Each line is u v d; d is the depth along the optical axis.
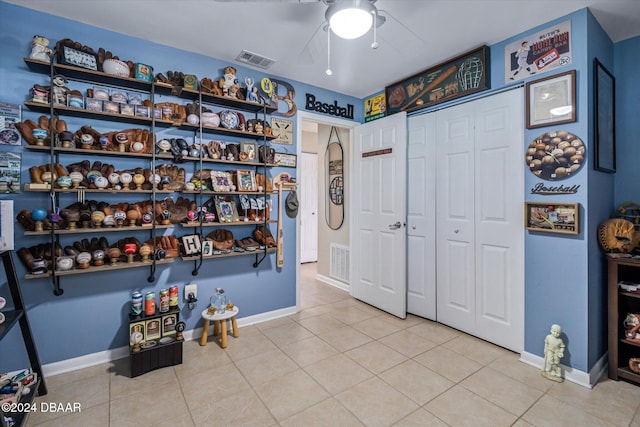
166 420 1.62
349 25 1.57
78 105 1.99
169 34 2.23
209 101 2.59
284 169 3.05
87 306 2.15
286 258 3.10
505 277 2.37
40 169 1.94
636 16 1.98
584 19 1.92
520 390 1.88
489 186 2.46
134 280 2.32
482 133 2.49
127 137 2.17
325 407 1.72
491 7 1.91
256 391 1.86
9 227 1.71
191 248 2.43
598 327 2.05
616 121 2.28
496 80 2.38
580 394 1.84
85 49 2.02
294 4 1.88
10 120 1.88
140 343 2.11
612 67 2.28
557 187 2.05
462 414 1.67
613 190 2.29
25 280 1.96
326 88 3.32
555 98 2.04
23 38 1.91
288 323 2.91
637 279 2.20
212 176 2.55
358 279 3.60
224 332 2.44
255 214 2.73
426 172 2.95
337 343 2.50
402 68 2.83
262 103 2.83
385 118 3.21
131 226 2.14
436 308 2.91
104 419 1.62
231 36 2.26
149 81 2.20
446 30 2.19
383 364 2.17
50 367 2.03
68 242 2.07
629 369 1.98
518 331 2.29
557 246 2.06
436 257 2.89
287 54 2.54
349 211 3.91
